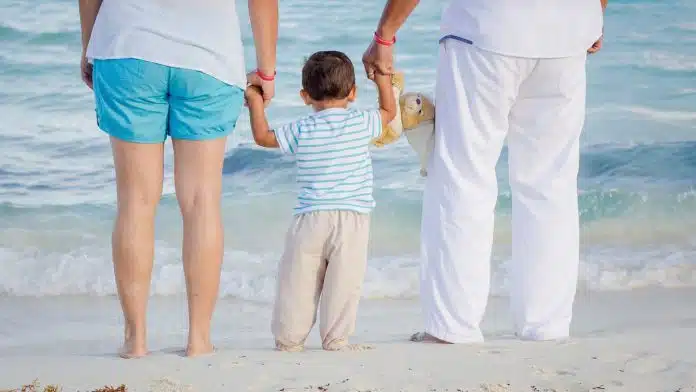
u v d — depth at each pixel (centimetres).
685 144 1278
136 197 449
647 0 1748
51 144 1242
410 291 864
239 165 1177
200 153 452
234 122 458
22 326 744
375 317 772
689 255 963
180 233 996
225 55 445
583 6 484
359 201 486
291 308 482
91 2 460
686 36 1631
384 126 499
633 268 927
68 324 755
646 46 1600
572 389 380
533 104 498
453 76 486
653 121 1356
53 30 1573
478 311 499
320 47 1563
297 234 482
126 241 449
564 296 514
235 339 661
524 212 512
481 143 490
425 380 393
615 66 1536
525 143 506
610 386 385
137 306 456
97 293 857
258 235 1002
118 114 440
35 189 1116
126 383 387
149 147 448
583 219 1074
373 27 1634
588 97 1435
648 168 1212
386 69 503
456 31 484
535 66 482
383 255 951
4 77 1430
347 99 500
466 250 494
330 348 486
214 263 458
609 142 1291
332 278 482
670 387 384
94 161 1205
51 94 1393
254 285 868
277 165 1180
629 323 716
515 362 430
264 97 489
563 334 514
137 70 433
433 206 498
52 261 920
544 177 507
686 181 1169
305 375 402
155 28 434
